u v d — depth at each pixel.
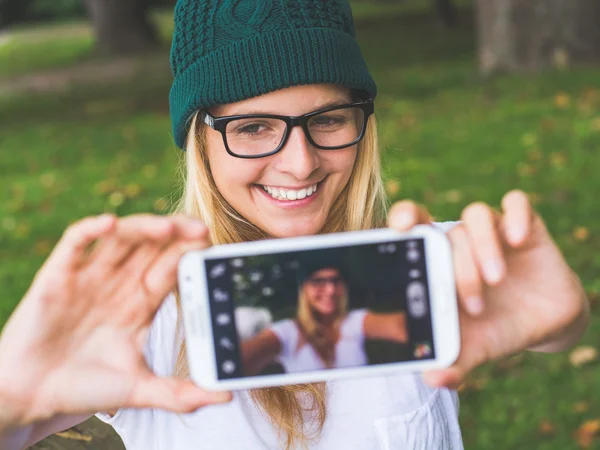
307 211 1.70
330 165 1.69
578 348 3.81
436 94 9.80
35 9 33.06
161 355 1.64
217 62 1.67
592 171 5.97
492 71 10.47
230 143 1.68
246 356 1.26
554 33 10.06
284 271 1.25
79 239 1.13
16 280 5.04
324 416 1.63
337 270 1.25
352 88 1.77
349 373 1.26
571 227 5.02
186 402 1.21
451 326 1.24
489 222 1.16
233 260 1.25
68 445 1.86
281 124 1.67
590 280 4.35
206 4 1.71
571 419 3.38
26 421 1.20
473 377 3.72
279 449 1.62
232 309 1.26
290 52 1.66
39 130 10.32
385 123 8.48
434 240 1.23
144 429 1.61
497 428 3.39
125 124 10.16
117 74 16.08
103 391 1.19
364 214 1.85
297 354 1.26
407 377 1.68
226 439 1.59
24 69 19.38
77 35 27.03
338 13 1.75
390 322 1.25
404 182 6.16
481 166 6.45
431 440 1.67
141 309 1.21
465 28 17.17
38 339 1.17
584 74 9.39
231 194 1.73
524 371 3.73
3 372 1.17
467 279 1.21
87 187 7.03
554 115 7.83
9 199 6.90
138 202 6.36
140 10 19.84
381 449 1.64
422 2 25.48
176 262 1.22
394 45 15.80
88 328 1.20
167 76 14.66
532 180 5.94
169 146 8.47
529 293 1.29
